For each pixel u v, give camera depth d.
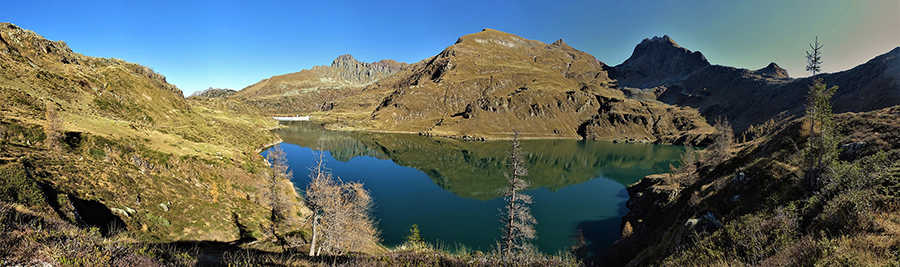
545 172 132.88
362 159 149.25
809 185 26.91
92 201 27.86
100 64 115.50
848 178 19.52
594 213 76.12
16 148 32.69
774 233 17.45
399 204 80.94
